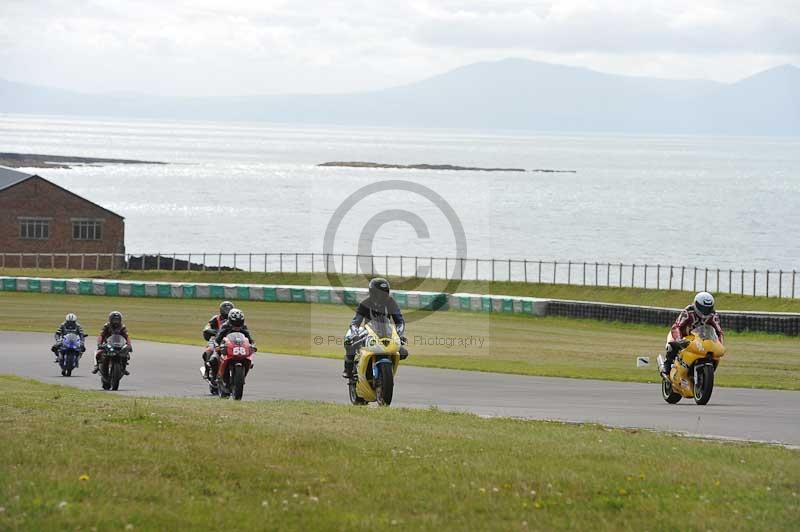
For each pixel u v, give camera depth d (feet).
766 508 93.91
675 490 100.94
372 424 142.51
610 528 86.69
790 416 183.52
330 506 91.76
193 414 145.07
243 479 100.68
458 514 90.12
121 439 118.42
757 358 368.27
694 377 208.03
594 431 146.51
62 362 303.07
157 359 348.38
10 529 80.07
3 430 123.95
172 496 93.30
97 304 644.69
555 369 326.03
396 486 99.66
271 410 159.74
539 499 96.32
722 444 134.92
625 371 318.86
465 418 160.15
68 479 96.73
